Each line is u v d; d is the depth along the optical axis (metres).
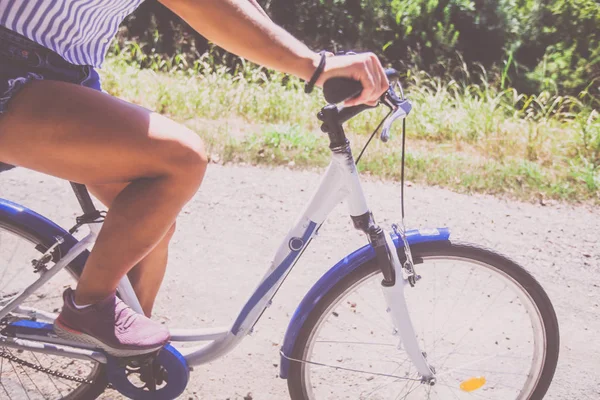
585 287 3.73
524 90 8.41
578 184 5.03
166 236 2.35
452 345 2.70
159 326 2.21
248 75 7.52
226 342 2.34
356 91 1.84
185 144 1.92
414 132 6.04
